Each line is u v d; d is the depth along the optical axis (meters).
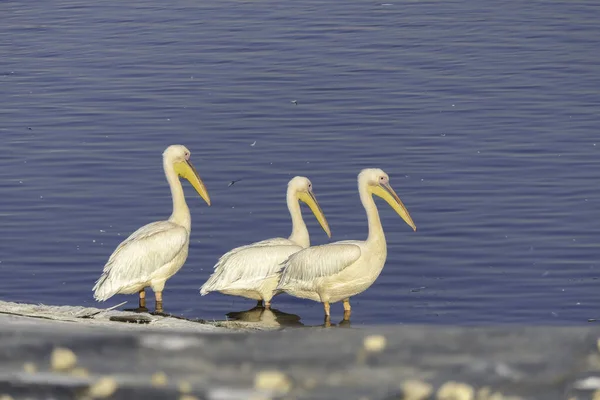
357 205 17.95
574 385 3.65
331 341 3.99
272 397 3.67
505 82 27.80
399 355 3.91
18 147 21.73
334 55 31.42
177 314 13.50
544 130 22.83
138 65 30.39
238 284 13.38
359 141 22.02
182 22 37.12
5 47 33.44
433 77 28.45
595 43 33.03
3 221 17.20
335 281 13.07
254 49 32.44
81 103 25.84
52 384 3.76
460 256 15.52
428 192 18.55
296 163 20.47
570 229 16.58
